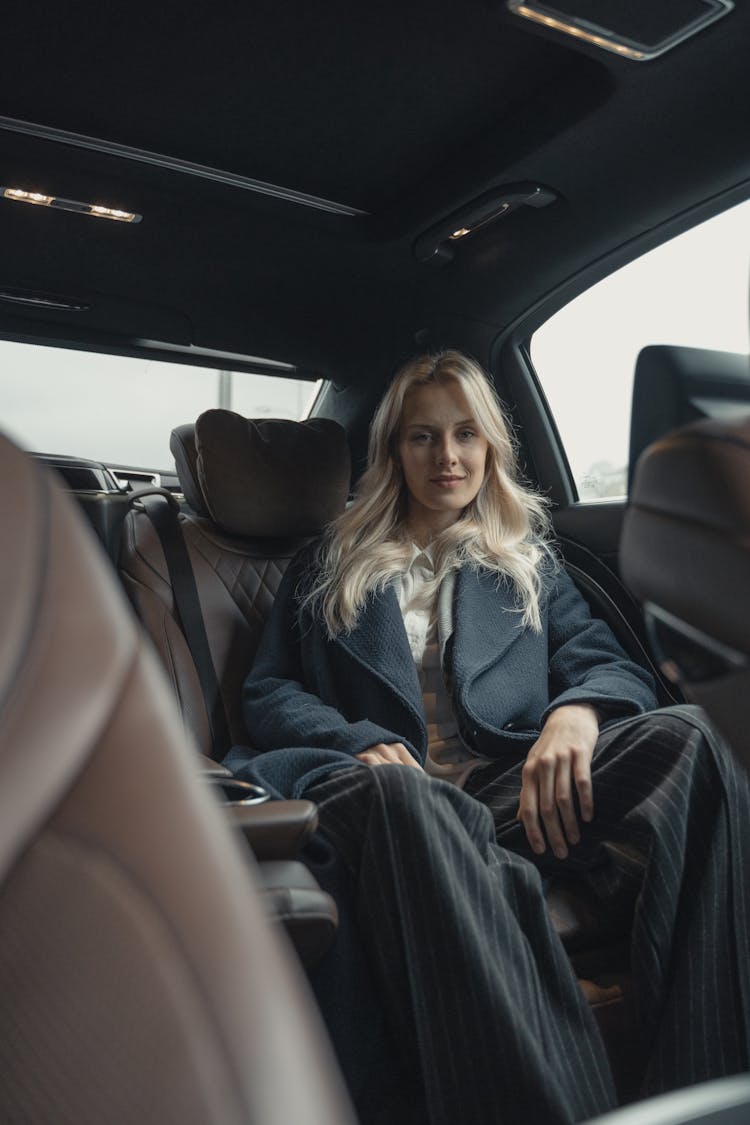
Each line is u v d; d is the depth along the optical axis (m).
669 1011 1.21
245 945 0.33
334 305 2.11
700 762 1.34
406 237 1.96
